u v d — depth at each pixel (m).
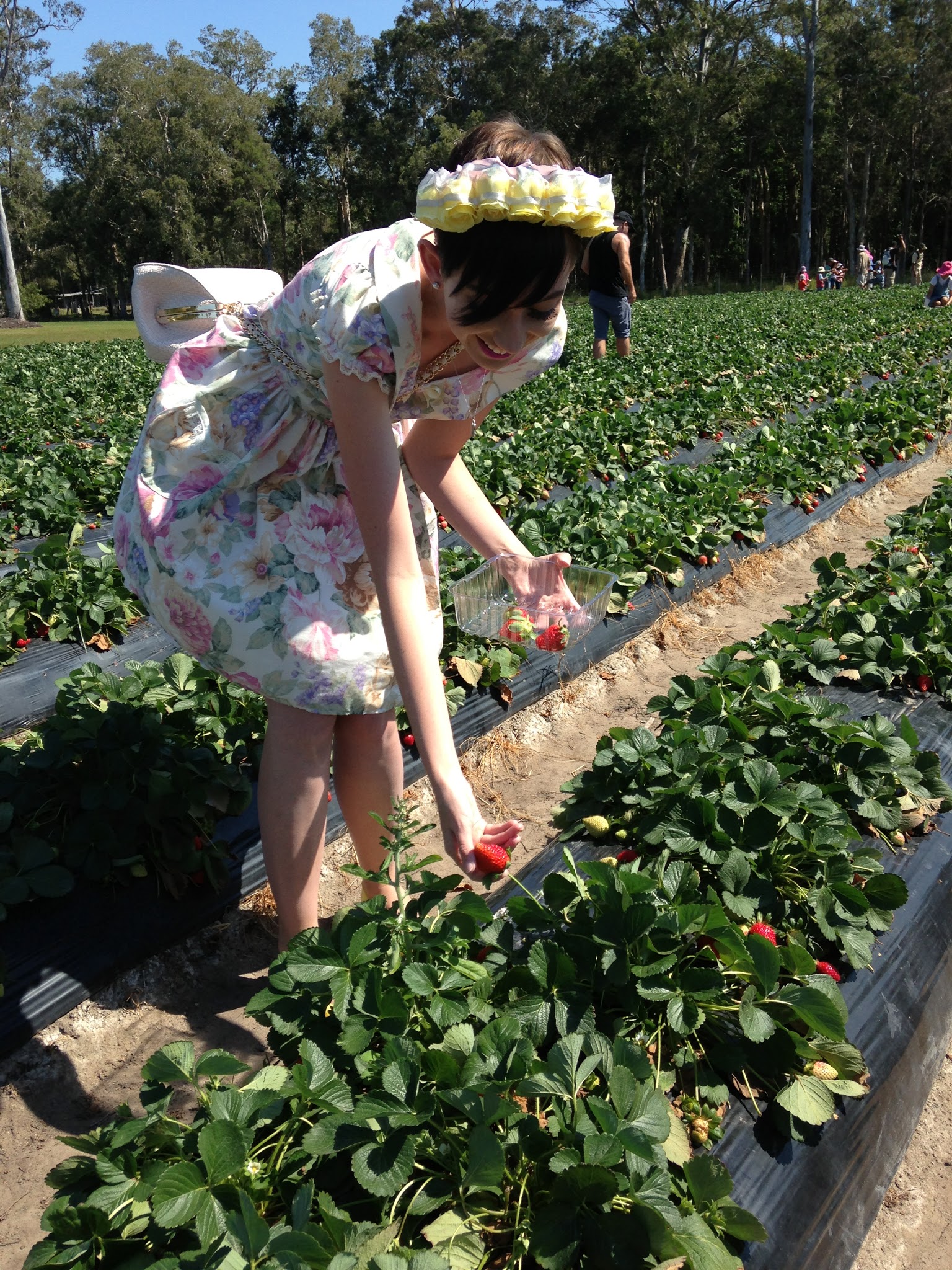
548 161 1.91
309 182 78.56
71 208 79.56
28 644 5.17
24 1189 2.49
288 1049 2.20
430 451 2.65
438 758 2.00
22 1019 2.89
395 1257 1.56
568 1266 1.69
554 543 6.08
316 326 2.07
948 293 27.22
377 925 2.26
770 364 15.25
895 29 65.31
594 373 13.50
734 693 3.87
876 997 2.67
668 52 61.41
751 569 7.14
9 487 7.95
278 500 2.41
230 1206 1.76
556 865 3.18
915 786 3.36
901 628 4.58
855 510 8.86
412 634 2.05
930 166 72.62
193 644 2.46
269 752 2.51
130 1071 2.88
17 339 40.88
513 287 1.77
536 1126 1.87
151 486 2.47
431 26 65.94
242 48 77.62
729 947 2.24
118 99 76.12
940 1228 2.42
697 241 73.06
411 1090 1.87
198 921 3.31
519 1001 2.18
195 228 74.75
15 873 3.08
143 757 3.36
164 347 2.48
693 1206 1.87
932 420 11.21
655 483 7.78
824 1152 2.25
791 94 64.44
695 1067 2.21
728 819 2.86
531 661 5.09
